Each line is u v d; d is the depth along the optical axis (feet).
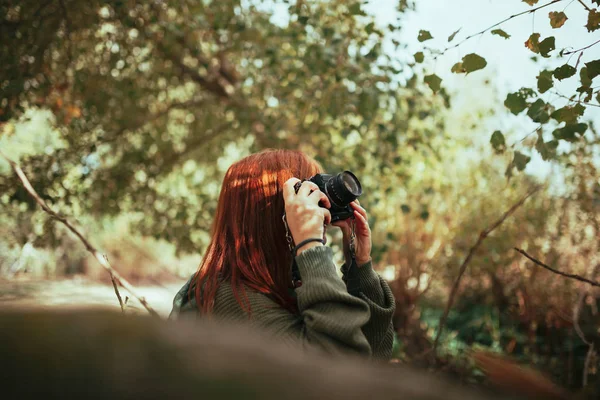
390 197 14.66
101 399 0.70
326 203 4.56
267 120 13.19
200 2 11.91
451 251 14.25
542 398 1.37
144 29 11.76
